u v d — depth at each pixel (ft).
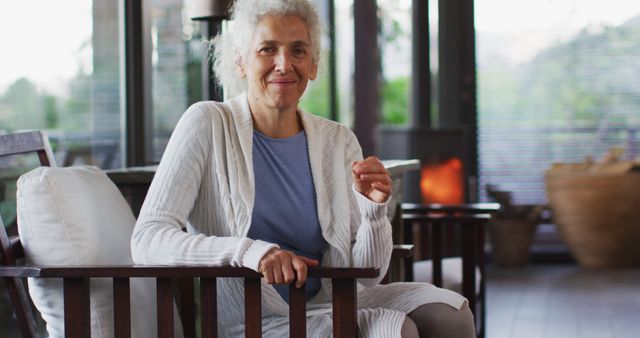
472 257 12.91
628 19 24.98
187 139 8.48
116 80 14.23
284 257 7.73
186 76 15.44
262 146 8.73
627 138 25.07
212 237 8.05
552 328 17.57
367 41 23.45
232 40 8.93
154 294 8.99
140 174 10.38
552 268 24.71
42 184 8.43
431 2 24.54
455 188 21.57
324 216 8.77
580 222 24.25
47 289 8.45
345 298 7.77
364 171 8.44
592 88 25.12
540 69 25.16
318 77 9.26
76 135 13.58
